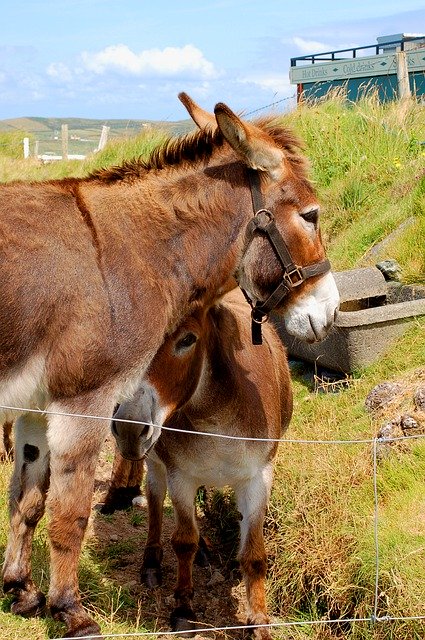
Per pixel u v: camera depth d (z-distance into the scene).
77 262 3.49
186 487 4.21
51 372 3.46
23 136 22.80
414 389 5.14
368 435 4.89
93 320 3.46
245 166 3.83
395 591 3.72
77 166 15.82
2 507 4.87
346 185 9.30
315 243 3.89
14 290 3.40
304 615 4.16
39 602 3.94
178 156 3.85
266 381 4.29
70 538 3.53
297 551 4.28
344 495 4.39
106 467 6.33
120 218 3.65
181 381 3.82
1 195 3.55
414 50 14.04
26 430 3.91
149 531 4.73
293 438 5.32
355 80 15.21
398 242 7.41
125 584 4.56
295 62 16.89
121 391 3.57
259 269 3.84
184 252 3.74
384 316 6.10
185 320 3.80
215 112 3.61
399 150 10.09
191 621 4.14
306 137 10.67
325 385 6.27
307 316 3.89
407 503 4.20
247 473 4.12
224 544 5.14
